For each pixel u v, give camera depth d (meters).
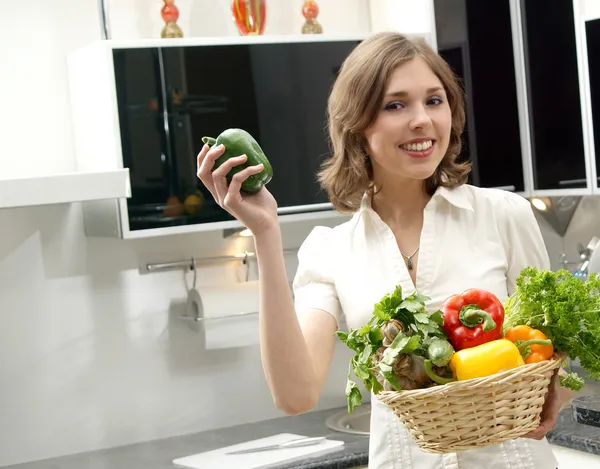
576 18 3.18
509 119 3.43
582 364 1.51
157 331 3.29
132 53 2.88
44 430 3.12
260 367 3.46
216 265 3.38
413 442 1.84
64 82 3.16
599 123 3.14
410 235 1.89
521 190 3.46
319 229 2.00
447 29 3.33
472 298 1.47
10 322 3.07
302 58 3.13
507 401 1.36
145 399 3.27
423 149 1.72
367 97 1.74
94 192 2.65
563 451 2.67
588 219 3.72
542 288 1.51
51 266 3.13
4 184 2.55
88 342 3.18
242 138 1.49
